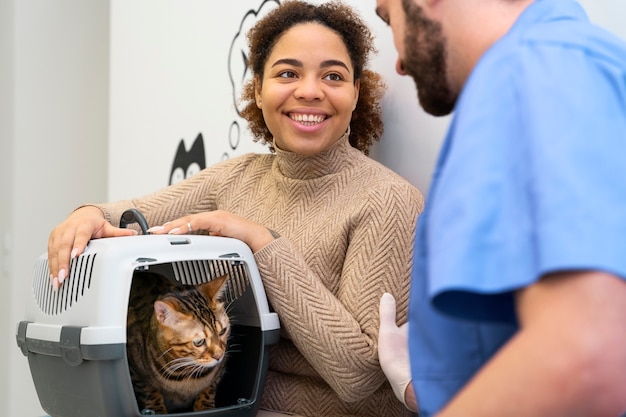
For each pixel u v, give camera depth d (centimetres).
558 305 50
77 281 116
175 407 127
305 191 139
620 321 49
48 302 123
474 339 71
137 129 242
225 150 201
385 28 158
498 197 55
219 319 127
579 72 58
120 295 110
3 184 300
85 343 108
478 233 54
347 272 127
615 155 54
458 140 59
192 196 154
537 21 66
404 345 119
